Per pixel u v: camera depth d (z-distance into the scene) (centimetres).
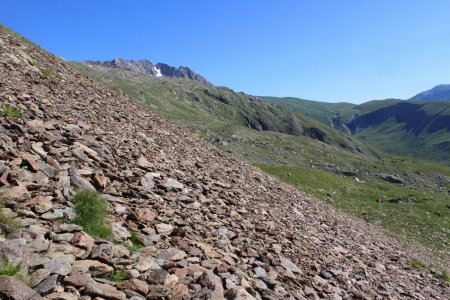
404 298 1825
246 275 1160
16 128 1416
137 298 820
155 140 2477
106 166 1527
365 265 2089
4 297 650
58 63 3372
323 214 3141
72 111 2067
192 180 1947
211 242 1316
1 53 2464
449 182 18375
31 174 1171
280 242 1673
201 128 18350
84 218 1061
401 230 6278
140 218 1237
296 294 1216
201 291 929
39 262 791
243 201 2062
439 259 4691
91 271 850
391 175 17338
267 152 15600
